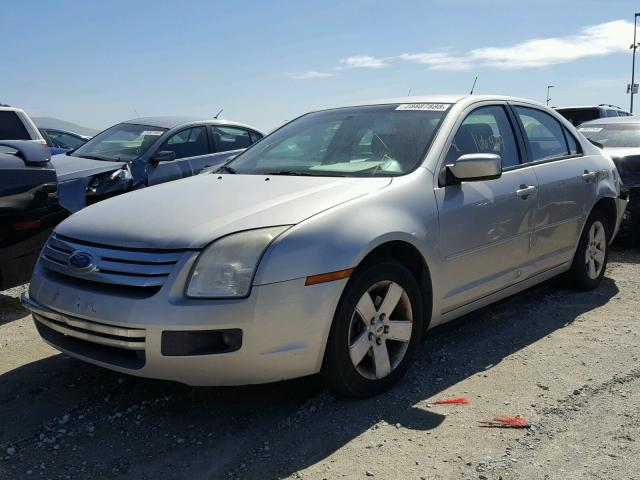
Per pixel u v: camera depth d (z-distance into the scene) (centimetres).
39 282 356
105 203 392
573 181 512
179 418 339
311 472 285
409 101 468
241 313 305
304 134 472
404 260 380
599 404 346
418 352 427
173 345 304
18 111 673
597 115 1470
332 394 359
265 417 339
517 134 480
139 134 829
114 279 320
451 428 322
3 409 352
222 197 362
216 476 284
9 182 507
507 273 448
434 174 395
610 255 733
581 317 494
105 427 330
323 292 321
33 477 284
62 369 407
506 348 432
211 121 884
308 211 337
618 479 276
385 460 294
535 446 304
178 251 313
